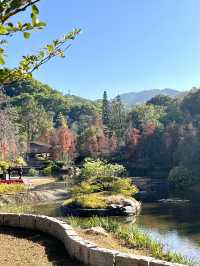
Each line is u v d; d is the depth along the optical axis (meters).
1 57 4.98
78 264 12.23
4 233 16.64
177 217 42.03
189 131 96.44
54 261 12.48
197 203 53.44
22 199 51.53
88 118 178.25
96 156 109.56
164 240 30.12
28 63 5.71
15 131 95.12
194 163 84.81
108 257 11.33
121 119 143.88
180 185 74.75
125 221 39.72
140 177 90.00
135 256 10.98
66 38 5.96
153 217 42.34
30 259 12.53
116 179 53.03
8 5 4.65
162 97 178.38
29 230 17.12
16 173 78.12
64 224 15.28
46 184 64.81
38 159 106.94
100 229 17.48
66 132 112.94
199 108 125.44
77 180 62.78
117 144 120.75
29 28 4.73
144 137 110.38
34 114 146.00
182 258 15.82
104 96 163.00
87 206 43.72
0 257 12.57
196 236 31.67
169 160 101.56
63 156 108.25
